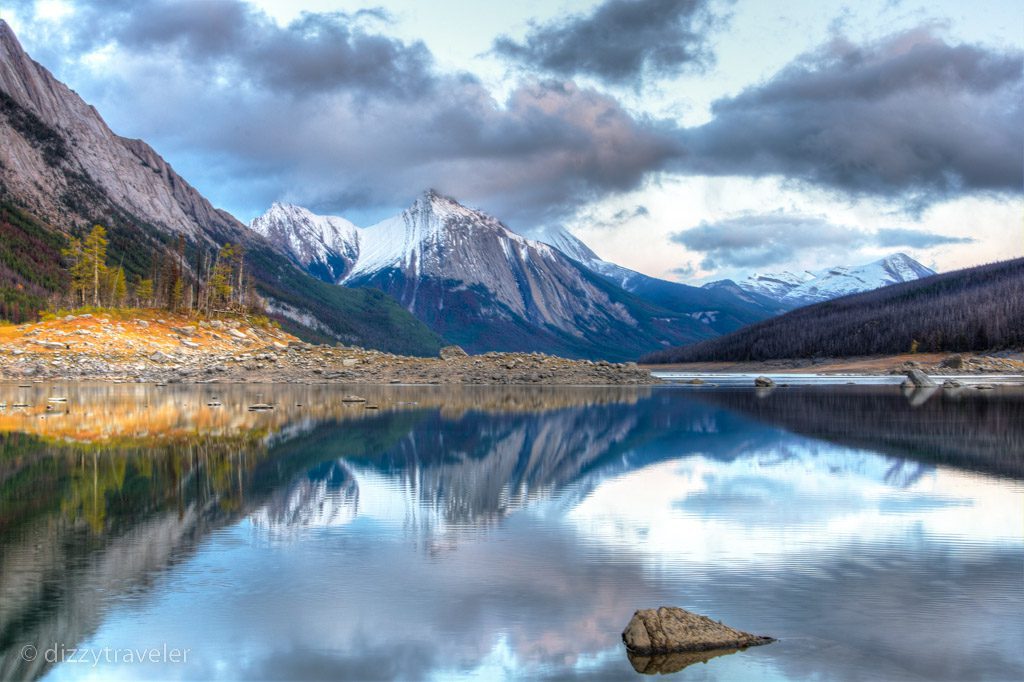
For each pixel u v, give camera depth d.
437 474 35.06
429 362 134.88
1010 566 20.98
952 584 19.41
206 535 23.56
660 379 145.62
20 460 37.19
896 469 37.78
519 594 18.58
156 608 17.50
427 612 17.45
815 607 17.83
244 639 15.96
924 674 14.65
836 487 32.53
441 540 23.31
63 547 22.05
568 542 23.23
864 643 15.92
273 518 25.83
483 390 100.56
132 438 45.62
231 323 146.12
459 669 14.77
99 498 28.64
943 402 89.94
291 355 130.62
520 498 29.73
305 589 18.78
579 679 14.42
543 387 112.25
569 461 39.91
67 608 17.48
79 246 149.75
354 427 53.59
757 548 22.67
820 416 68.88
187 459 38.06
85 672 14.61
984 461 40.62
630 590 18.92
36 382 98.50
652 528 24.98
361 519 25.91
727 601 18.17
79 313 131.50
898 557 21.77
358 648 15.60
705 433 53.72
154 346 122.94
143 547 22.14
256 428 51.59
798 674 14.64
